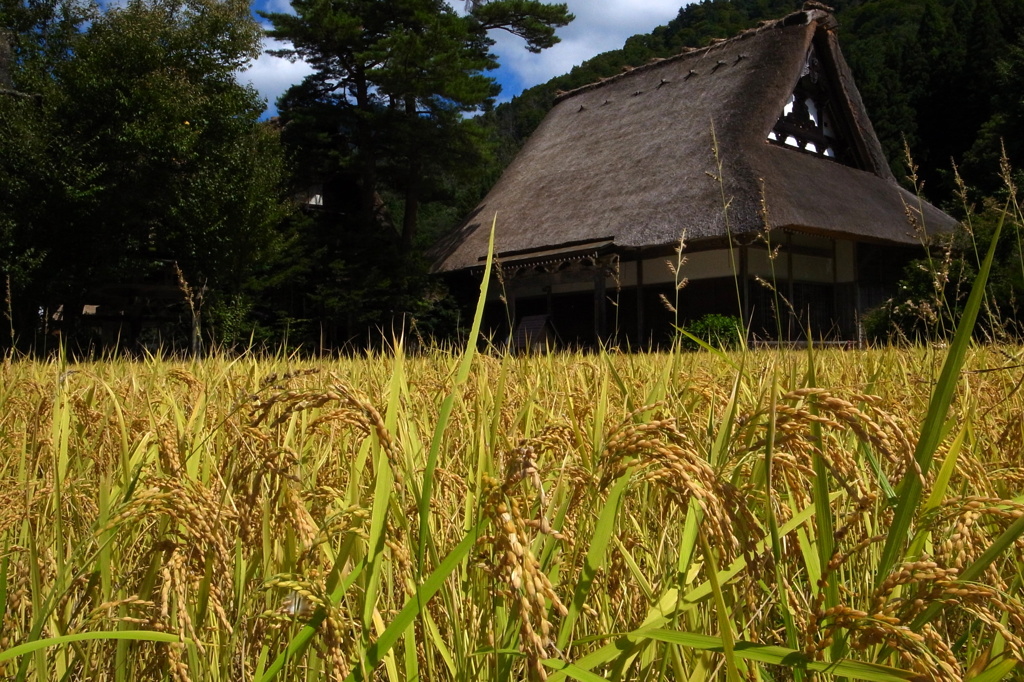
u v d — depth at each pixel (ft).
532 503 4.31
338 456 5.95
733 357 9.56
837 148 83.10
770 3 238.27
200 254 62.03
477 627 3.91
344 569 4.27
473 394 7.03
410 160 87.45
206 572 3.55
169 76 62.49
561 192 84.89
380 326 78.89
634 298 73.67
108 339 59.93
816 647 2.96
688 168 71.36
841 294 72.23
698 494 2.79
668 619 3.41
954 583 2.74
